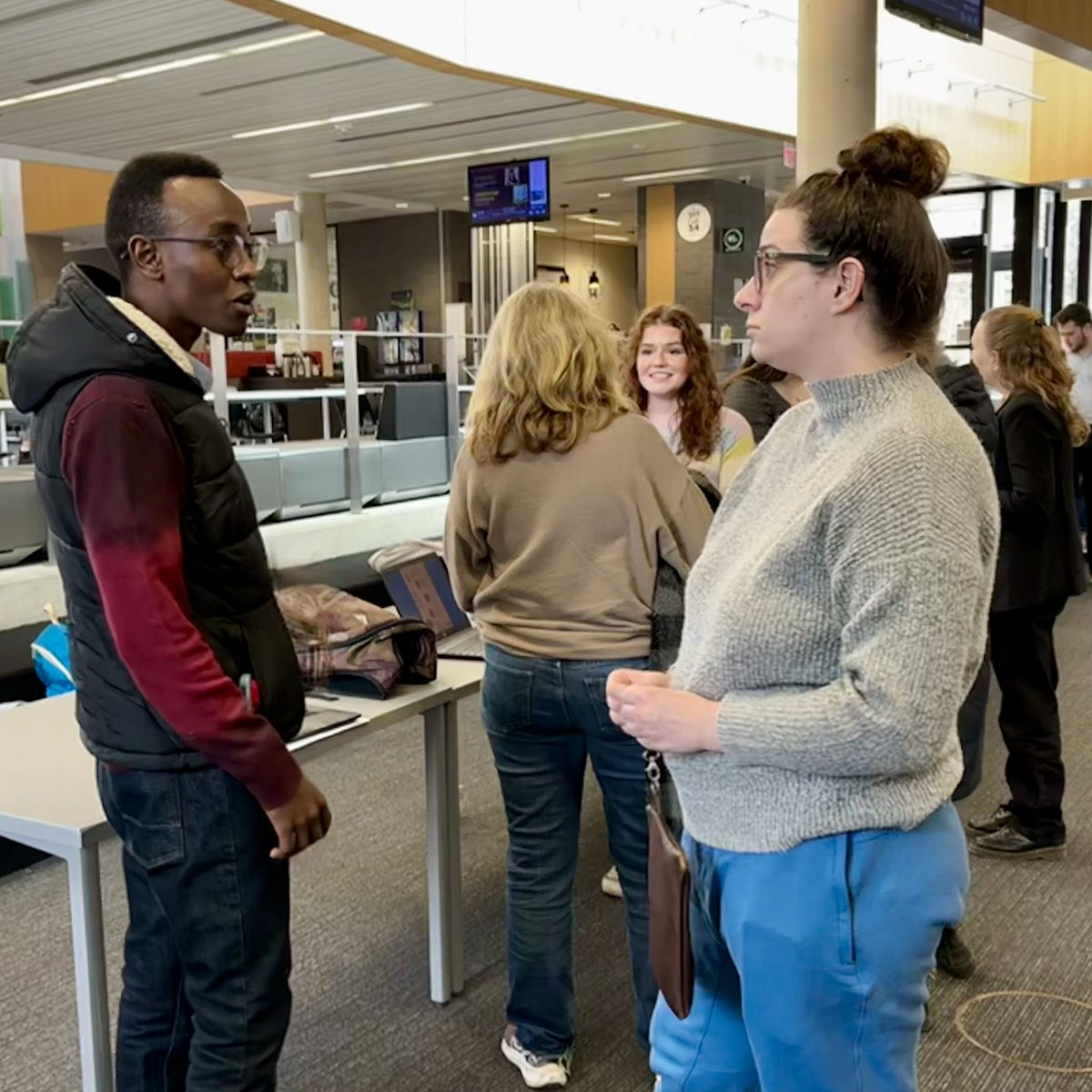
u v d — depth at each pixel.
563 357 1.81
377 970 2.53
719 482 2.50
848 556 1.03
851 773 1.04
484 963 2.56
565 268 20.05
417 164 12.31
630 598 1.84
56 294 1.37
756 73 9.41
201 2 6.35
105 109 9.25
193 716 1.31
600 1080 2.10
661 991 1.32
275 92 8.66
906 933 1.09
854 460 1.05
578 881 2.98
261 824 1.44
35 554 5.00
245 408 8.08
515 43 7.35
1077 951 2.58
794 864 1.10
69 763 1.83
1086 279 12.85
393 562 2.53
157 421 1.31
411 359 16.91
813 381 1.14
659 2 8.38
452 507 1.96
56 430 1.32
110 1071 1.69
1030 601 2.90
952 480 1.02
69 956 2.60
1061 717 4.27
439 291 16.77
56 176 16.53
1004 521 2.91
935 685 0.99
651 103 8.46
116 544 1.28
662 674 1.24
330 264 17.97
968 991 2.42
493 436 1.84
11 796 1.68
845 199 1.09
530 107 9.23
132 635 1.29
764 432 2.72
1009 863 3.05
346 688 2.15
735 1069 1.27
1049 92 11.87
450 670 2.34
